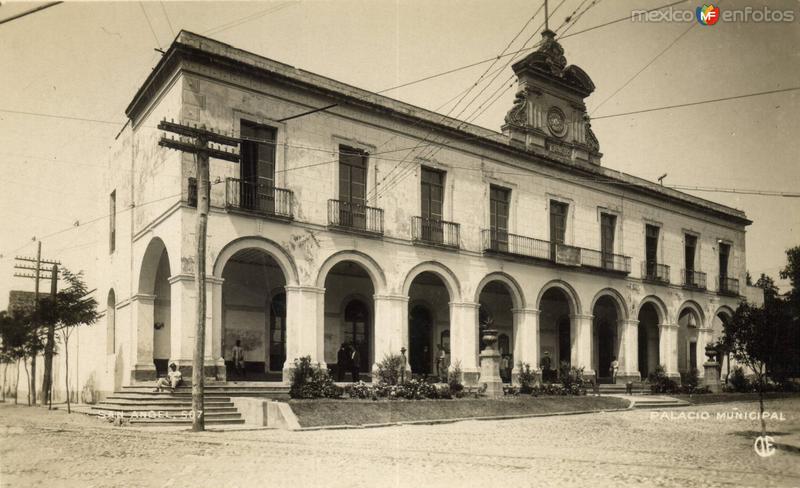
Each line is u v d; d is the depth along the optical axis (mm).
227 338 21953
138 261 21484
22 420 17312
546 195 28109
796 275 15883
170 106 19578
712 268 35406
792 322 14469
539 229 27672
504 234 26578
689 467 10109
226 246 19094
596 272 29469
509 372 27969
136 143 22547
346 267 24375
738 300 36562
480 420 17547
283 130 20594
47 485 8766
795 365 14461
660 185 33031
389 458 10633
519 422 17250
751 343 14445
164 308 22062
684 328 36062
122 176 23938
